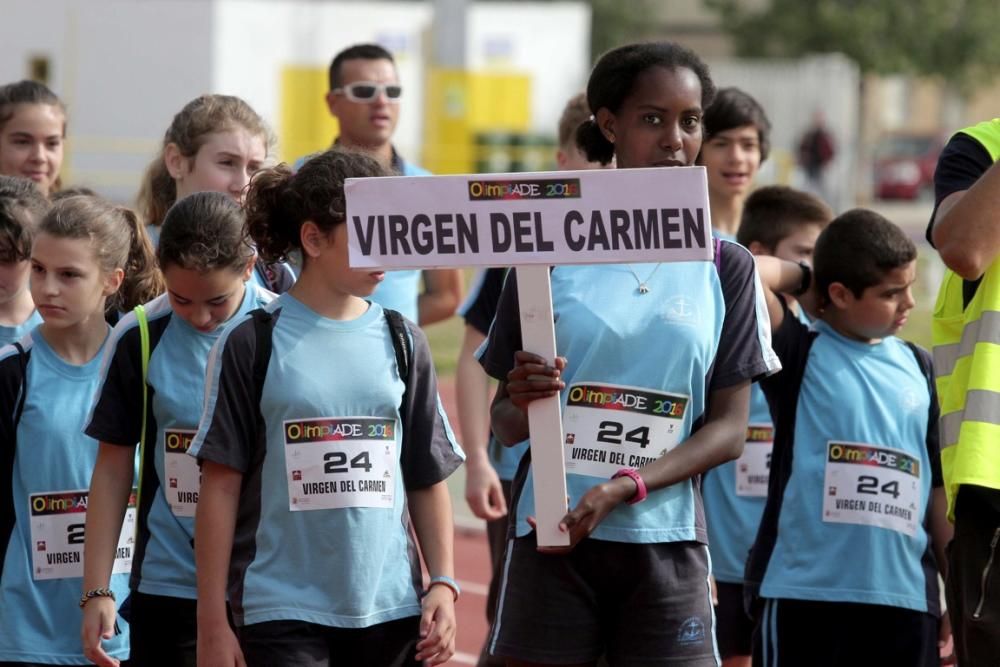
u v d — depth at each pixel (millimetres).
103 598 15273
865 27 143750
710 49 173625
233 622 13633
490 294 21125
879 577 16922
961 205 13062
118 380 15609
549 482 13273
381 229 13078
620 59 14234
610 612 13992
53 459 16281
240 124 19312
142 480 15867
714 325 13969
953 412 13758
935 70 146750
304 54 84188
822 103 115750
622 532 13648
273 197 13906
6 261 17656
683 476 13688
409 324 14266
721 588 19562
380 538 13703
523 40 95562
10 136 23188
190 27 79750
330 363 13719
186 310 15438
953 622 13664
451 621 13875
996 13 146000
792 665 17094
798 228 20656
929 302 69188
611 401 13797
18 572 16250
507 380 14203
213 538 13500
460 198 13000
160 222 20203
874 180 130500
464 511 35219
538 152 91062
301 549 13531
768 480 19109
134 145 75562
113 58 81000
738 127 21422
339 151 13914
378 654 13703
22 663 16141
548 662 13797
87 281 16234
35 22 82250
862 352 17516
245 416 13617
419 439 14148
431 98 86188
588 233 12914
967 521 13359
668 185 12789
